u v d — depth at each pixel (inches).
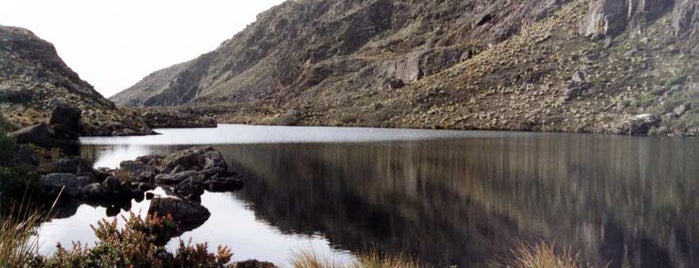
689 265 542.0
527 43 4409.5
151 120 4849.9
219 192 1091.3
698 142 2105.1
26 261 259.3
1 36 4557.1
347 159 1729.8
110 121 3602.4
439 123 3754.9
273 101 7253.9
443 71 4857.3
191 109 6855.3
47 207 906.7
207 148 1473.9
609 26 3860.7
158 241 392.8
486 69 4286.4
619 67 3442.4
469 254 598.5
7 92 3457.2
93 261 331.6
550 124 3164.4
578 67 3673.7
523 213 816.3
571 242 639.1
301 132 3612.2
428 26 7372.1
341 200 974.4
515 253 597.9
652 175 1180.5
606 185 1058.1
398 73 5684.1
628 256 577.6
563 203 890.7
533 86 3754.9
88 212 878.4
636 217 768.3
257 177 1314.0
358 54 7524.6
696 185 1031.6
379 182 1194.6
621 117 2910.9
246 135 3319.4
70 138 2800.2
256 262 500.7
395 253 608.7
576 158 1568.7
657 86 3043.8
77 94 4237.2
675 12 3499.0
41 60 4564.5
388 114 4350.4
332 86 6515.8
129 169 1330.0
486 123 3489.2
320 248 636.7
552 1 5022.1
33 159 1179.3
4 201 813.2
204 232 733.3
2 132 1095.6
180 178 1250.0
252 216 839.7
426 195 1007.6
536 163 1466.5
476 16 6215.6
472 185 1110.4
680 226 708.7
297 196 1026.1
